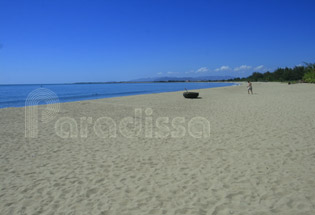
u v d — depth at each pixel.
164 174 4.31
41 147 6.31
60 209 3.25
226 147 5.76
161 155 5.38
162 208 3.20
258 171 4.25
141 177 4.21
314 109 11.16
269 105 13.67
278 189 3.57
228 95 25.23
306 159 4.71
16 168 4.79
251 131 7.25
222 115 10.70
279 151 5.27
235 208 3.12
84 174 4.42
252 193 3.49
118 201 3.42
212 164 4.70
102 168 4.70
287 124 8.01
